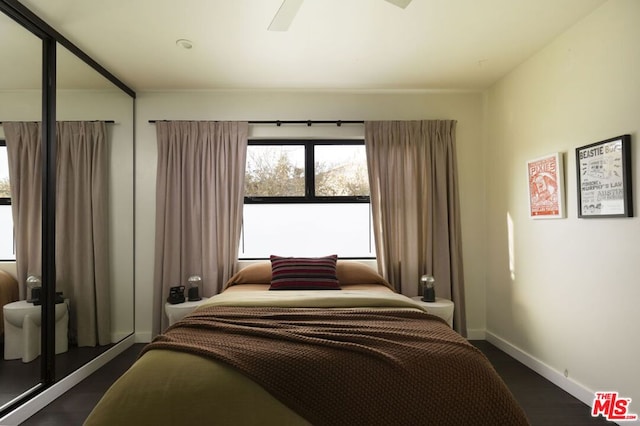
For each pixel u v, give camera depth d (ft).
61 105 7.74
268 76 9.75
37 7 6.48
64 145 7.88
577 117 7.11
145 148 10.62
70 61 8.00
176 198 10.27
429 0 6.41
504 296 9.82
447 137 10.68
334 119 10.91
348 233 11.34
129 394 4.04
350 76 9.81
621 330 6.11
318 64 9.05
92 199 8.82
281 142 11.21
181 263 10.23
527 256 8.77
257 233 11.19
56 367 7.62
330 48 8.22
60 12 6.66
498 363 8.90
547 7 6.62
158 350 4.76
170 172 10.27
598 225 6.60
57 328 7.69
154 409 3.91
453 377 4.42
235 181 10.48
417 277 10.41
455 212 10.69
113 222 9.63
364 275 9.94
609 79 6.34
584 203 6.86
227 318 6.02
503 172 9.87
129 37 7.62
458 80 10.15
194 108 10.74
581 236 7.00
